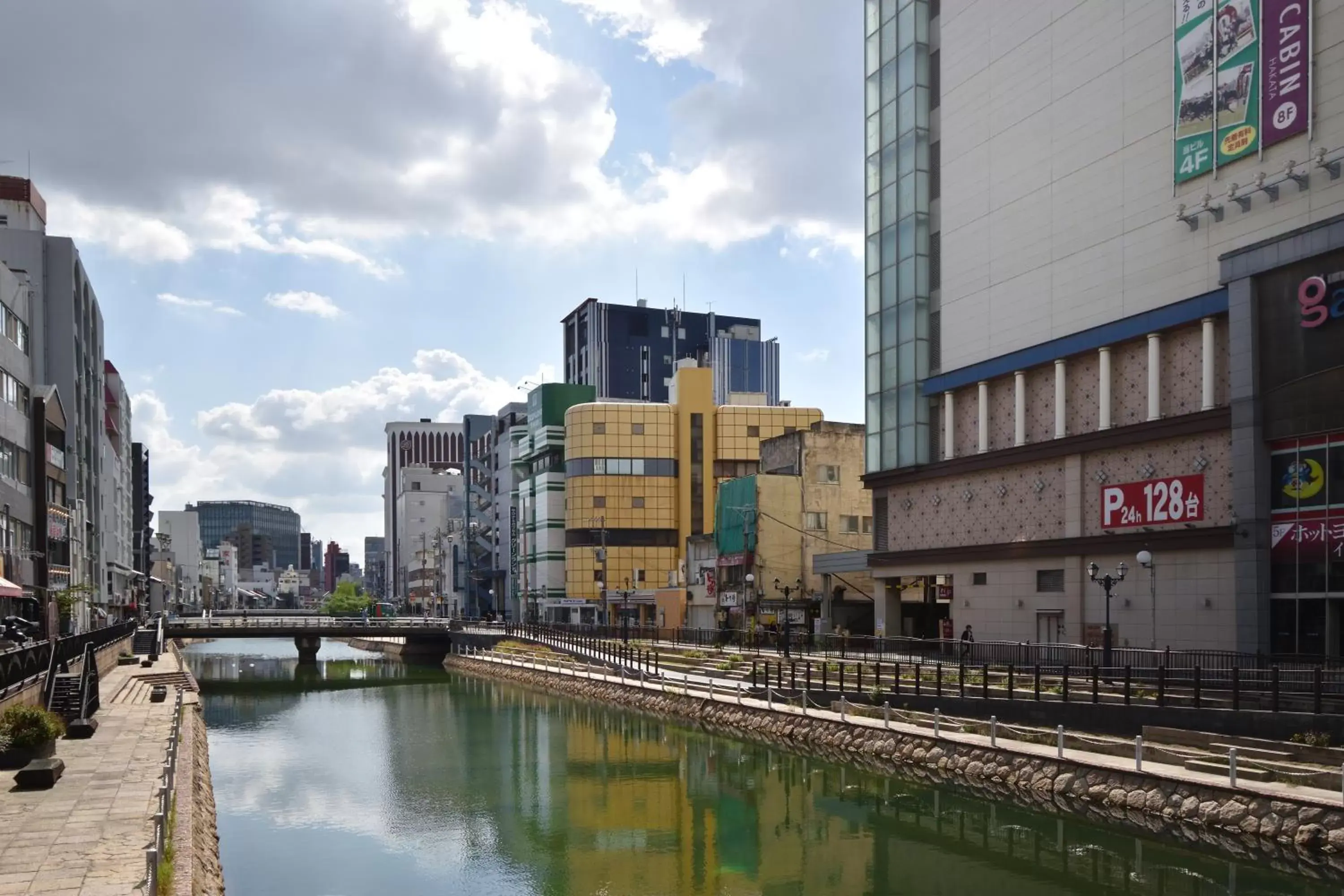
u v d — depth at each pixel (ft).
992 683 121.70
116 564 387.75
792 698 139.44
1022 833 83.87
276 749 142.92
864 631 237.04
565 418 382.63
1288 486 118.01
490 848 86.69
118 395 409.28
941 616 207.10
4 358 193.88
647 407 364.58
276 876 79.00
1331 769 76.54
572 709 181.37
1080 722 101.86
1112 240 145.28
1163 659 108.68
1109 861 76.02
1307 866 68.23
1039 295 159.02
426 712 184.44
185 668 216.95
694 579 281.54
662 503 361.51
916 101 191.11
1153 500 136.26
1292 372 116.98
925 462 186.39
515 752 134.72
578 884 76.18
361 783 115.75
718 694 151.02
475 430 546.67
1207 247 130.21
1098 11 149.07
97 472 325.01
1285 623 117.39
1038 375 161.07
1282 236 117.29
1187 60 133.49
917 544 188.24
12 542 197.98
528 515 417.69
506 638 299.38
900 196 195.21
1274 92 121.08
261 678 276.82
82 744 99.91
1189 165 132.77
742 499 254.88
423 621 372.58
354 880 77.71
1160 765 85.81
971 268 175.52
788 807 98.17
